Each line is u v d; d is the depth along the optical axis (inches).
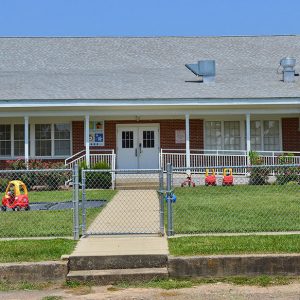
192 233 452.4
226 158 1019.9
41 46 1238.9
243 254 369.7
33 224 515.2
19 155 1055.6
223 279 358.0
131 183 888.3
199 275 362.3
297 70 1112.2
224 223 501.0
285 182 869.2
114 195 768.9
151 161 1060.5
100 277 355.6
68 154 1055.0
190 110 969.5
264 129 1064.8
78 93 954.1
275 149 1061.8
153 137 1063.6
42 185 877.8
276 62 1171.9
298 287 337.4
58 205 665.6
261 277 360.2
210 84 1016.2
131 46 1240.8
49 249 395.2
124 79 1055.6
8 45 1238.9
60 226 502.0
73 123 1058.7
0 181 856.3
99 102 928.9
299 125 1054.4
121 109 966.4
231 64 1163.3
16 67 1158.3
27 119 953.5
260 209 590.2
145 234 446.3
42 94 946.7
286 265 363.3
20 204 622.2
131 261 371.2
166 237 434.3
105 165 918.4
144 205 653.9
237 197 709.3
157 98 928.3
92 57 1197.7
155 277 359.6
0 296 329.1
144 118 1049.5
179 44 1250.0
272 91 966.4
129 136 1063.6
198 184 916.0
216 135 1061.8
